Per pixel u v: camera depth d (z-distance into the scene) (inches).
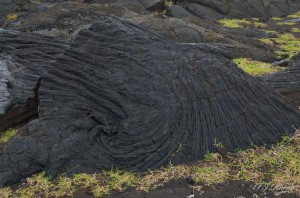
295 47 647.1
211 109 262.5
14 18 792.3
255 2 988.6
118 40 285.7
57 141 242.2
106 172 230.7
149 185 214.8
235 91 275.9
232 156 245.3
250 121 267.0
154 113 253.1
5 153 236.7
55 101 268.7
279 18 968.3
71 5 737.6
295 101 336.8
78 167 232.2
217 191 207.8
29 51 395.9
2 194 213.9
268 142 261.9
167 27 645.3
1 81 346.3
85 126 250.7
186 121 255.1
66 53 285.0
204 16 910.4
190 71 275.9
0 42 405.7
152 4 918.4
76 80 274.5
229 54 301.0
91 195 209.6
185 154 243.8
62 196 210.5
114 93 262.7
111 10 730.2
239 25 845.8
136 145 243.0
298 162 234.4
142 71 270.4
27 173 231.3
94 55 281.4
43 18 684.1
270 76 376.5
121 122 253.1
